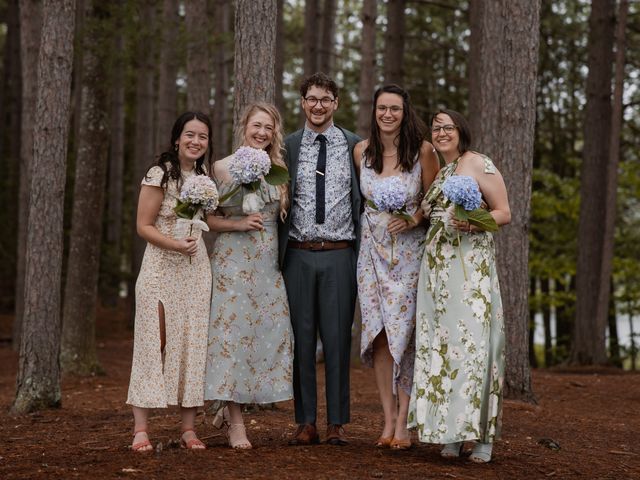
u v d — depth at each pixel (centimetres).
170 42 1329
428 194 496
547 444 575
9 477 432
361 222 513
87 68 1141
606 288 1392
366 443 530
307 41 1603
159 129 1535
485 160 491
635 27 1595
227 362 486
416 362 484
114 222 2197
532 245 1861
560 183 1750
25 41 1260
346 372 515
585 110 1486
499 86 860
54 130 748
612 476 477
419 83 2012
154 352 480
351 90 2094
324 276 504
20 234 1410
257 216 488
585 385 1008
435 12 1964
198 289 486
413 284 503
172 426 623
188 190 466
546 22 1778
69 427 664
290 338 504
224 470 431
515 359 819
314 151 512
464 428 465
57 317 773
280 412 697
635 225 1947
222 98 1770
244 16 703
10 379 1146
